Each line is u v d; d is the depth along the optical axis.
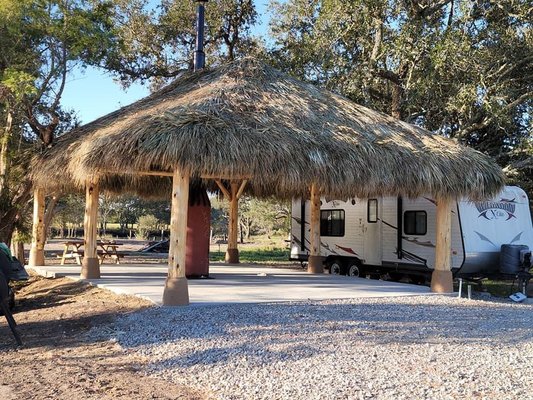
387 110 21.58
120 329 7.70
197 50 13.67
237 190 18.92
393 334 7.25
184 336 7.09
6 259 10.33
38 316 9.15
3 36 12.53
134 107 11.39
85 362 6.35
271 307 8.94
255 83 11.05
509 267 13.34
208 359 6.17
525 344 6.89
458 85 18.12
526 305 10.73
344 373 5.55
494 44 18.62
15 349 7.13
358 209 16.98
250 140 8.94
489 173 11.16
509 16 18.28
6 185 13.54
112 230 65.06
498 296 13.71
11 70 11.91
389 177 10.16
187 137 8.44
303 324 7.66
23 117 13.22
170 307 8.79
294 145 9.43
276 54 21.62
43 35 12.87
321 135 10.11
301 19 21.42
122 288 10.66
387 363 5.90
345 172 9.70
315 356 6.16
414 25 18.00
